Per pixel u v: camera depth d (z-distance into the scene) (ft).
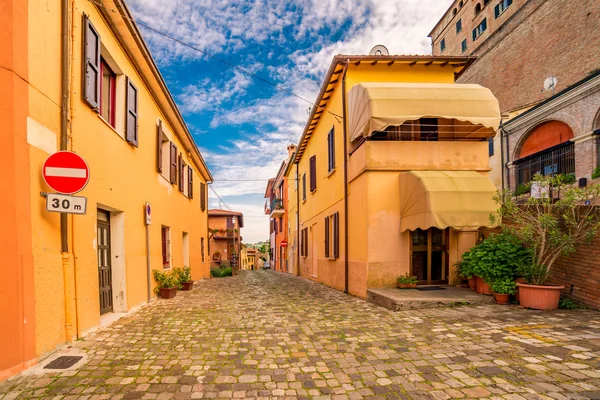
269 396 11.01
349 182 33.40
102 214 21.86
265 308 25.21
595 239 20.39
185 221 45.85
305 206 59.47
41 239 13.96
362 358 14.23
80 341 16.34
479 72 88.79
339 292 34.63
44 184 14.29
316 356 14.61
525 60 74.33
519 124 59.31
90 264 18.10
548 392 10.62
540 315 19.54
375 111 26.32
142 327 19.31
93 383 11.84
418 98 27.09
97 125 19.44
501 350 14.26
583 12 61.36
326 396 10.98
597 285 20.33
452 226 23.75
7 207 12.29
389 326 18.90
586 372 11.82
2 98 12.47
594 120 45.42
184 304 26.99
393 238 28.43
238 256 115.85
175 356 14.65
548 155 53.72
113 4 20.06
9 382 11.76
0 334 11.89
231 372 12.94
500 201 24.29
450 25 121.29
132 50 24.57
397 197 28.63
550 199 22.22
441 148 29.12
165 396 10.97
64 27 16.25
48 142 14.82
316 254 49.93
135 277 25.16
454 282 29.12
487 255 24.07
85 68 17.72
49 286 14.38
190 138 43.09
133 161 25.54
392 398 10.74
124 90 23.98
